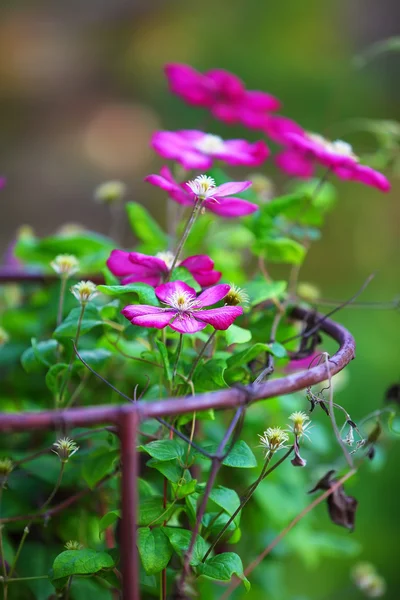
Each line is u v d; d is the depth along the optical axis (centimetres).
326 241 406
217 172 137
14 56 743
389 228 404
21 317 148
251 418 145
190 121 550
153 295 114
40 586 128
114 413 103
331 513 123
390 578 215
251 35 598
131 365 139
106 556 114
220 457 107
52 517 132
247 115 152
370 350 303
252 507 146
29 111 701
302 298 139
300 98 503
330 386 110
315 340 124
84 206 575
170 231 150
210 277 120
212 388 118
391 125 155
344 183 405
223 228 164
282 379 107
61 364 119
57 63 741
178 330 108
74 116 696
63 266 125
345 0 601
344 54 579
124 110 682
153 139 130
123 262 120
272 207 133
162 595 117
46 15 773
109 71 720
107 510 132
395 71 504
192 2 659
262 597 153
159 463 115
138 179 599
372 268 394
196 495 117
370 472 244
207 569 113
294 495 150
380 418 129
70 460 129
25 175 609
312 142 134
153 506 117
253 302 126
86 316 121
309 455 160
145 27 708
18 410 145
